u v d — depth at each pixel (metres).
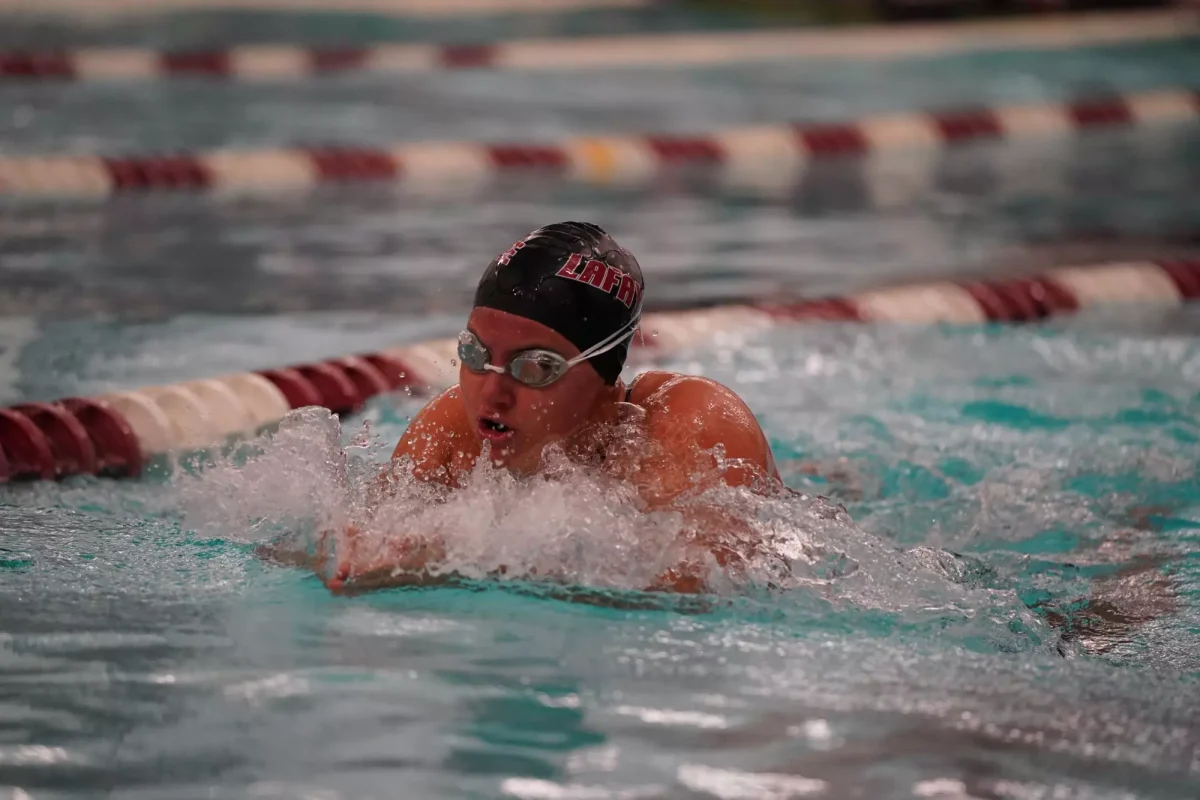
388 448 7.02
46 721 3.86
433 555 4.92
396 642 4.46
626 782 3.58
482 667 4.27
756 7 33.66
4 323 9.38
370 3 33.31
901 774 3.65
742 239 13.26
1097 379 8.84
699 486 4.99
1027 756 3.79
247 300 10.29
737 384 8.71
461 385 4.92
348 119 19.38
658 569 4.85
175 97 20.83
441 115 20.05
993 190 16.11
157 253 11.82
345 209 14.18
